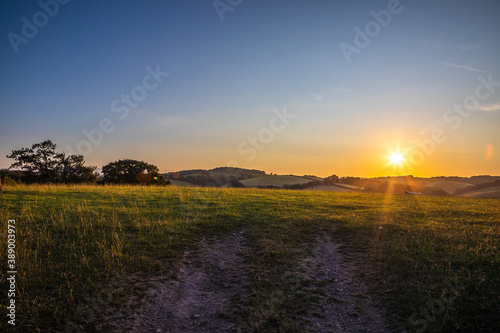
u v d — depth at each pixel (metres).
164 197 18.88
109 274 7.93
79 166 49.12
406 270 8.73
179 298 7.74
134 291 7.57
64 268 7.91
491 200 26.22
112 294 7.24
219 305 7.56
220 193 22.56
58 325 6.03
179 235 11.12
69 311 6.44
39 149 46.75
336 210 16.72
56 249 8.95
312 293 8.00
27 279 7.18
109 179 51.69
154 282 8.10
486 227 13.10
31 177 46.34
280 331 6.51
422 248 10.09
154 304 7.32
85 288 7.20
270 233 11.75
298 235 11.82
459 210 17.97
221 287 8.33
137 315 6.83
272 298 7.63
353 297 7.86
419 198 26.27
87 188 22.73
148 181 51.91
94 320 6.36
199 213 14.18
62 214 12.19
